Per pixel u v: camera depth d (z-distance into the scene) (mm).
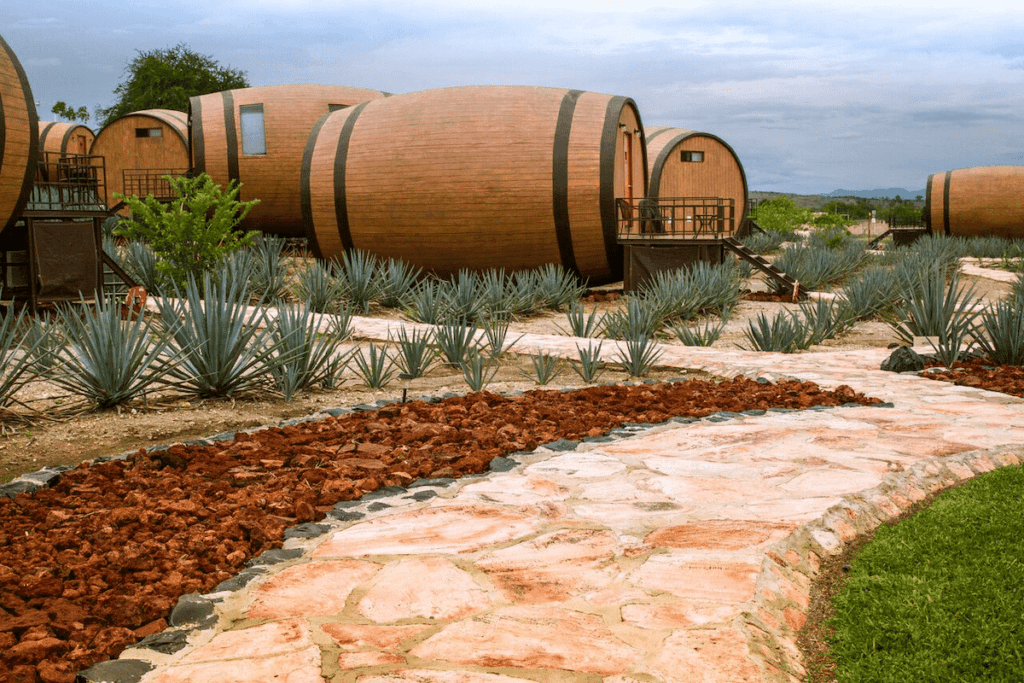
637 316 11930
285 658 2738
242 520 3910
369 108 17656
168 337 7090
